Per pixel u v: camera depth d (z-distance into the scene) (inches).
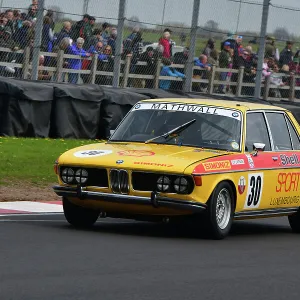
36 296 847.7
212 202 1307.8
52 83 2461.9
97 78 2642.7
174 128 1421.0
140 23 2689.5
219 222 1338.6
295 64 3171.8
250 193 1392.7
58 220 1470.2
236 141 1400.1
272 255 1216.8
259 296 917.8
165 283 952.3
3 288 874.8
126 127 1456.7
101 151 1359.5
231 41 2933.1
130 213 1330.0
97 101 2534.5
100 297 860.6
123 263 1059.3
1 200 1692.9
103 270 1004.6
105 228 1395.2
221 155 1354.6
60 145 2346.2
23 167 2014.0
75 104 2486.5
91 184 1326.3
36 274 956.0
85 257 1083.9
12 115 2369.6
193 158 1317.7
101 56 2623.0
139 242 1246.9
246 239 1381.6
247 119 1441.9
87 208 1362.0
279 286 979.9
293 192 1501.0
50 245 1164.5
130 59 2694.4
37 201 1723.7
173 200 1284.4
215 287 949.2
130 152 1343.5
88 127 2532.0
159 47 2743.6
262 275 1043.3
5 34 2413.9
